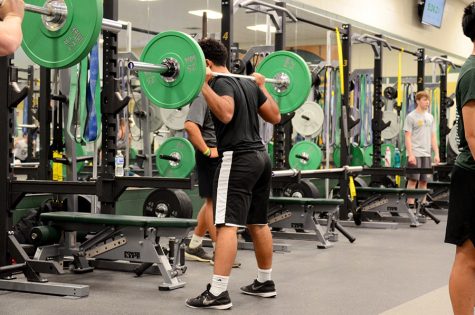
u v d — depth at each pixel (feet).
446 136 32.94
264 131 21.44
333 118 25.67
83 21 11.28
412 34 40.42
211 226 15.83
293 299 12.74
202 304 11.80
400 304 12.45
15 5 7.52
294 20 20.95
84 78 15.11
